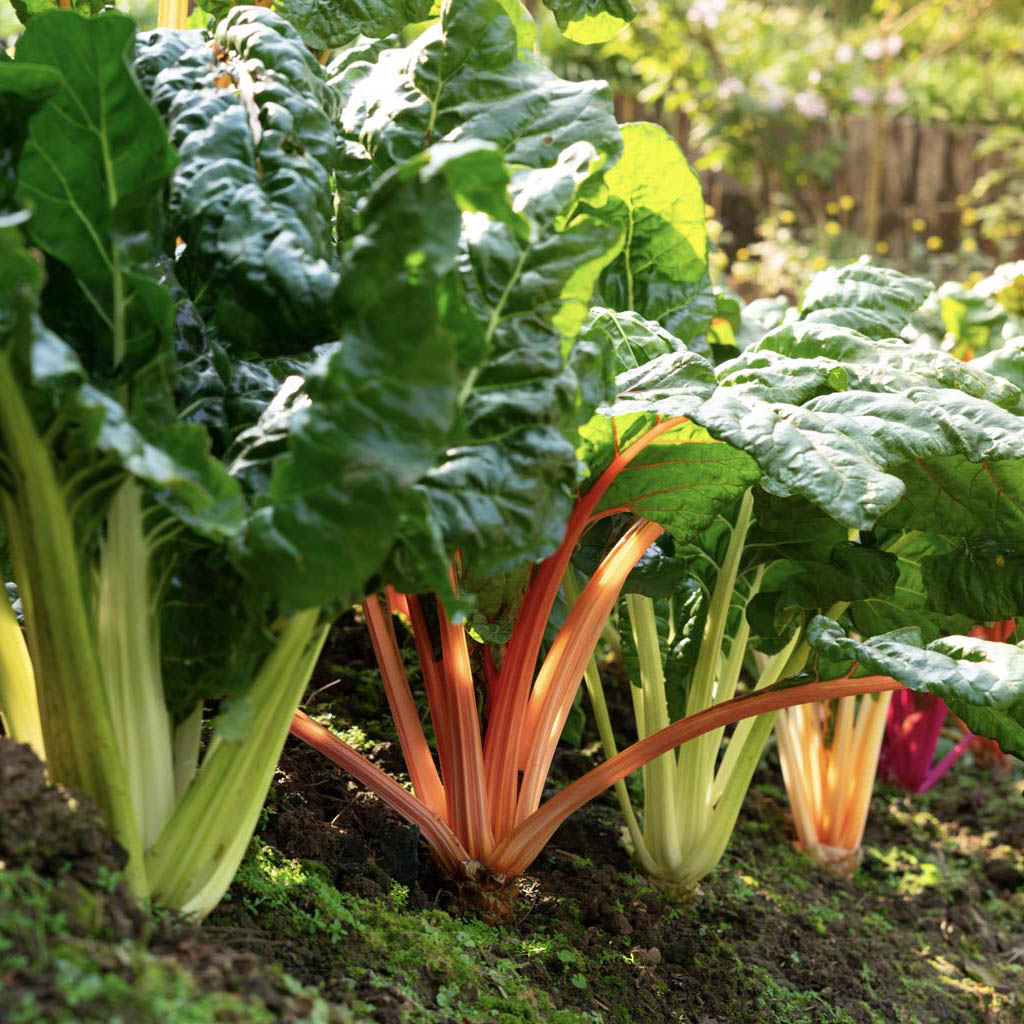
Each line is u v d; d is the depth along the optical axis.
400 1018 1.41
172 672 1.43
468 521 1.38
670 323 2.41
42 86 1.31
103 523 1.35
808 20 10.20
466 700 1.86
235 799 1.44
